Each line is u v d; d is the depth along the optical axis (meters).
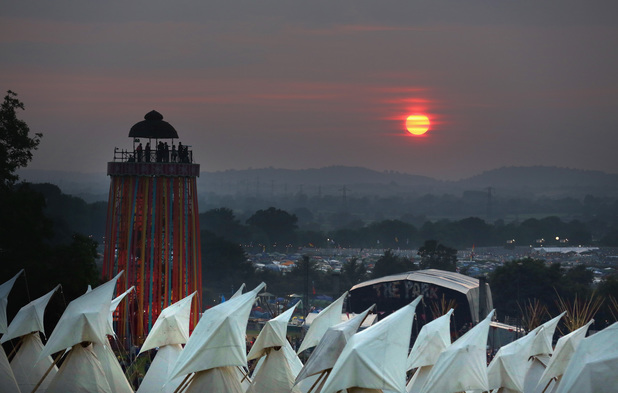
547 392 187.62
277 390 179.12
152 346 196.62
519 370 177.88
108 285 180.75
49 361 196.62
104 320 176.50
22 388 192.12
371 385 138.75
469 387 158.38
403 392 139.12
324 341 151.88
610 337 126.25
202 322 168.88
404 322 144.00
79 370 174.75
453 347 161.50
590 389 122.69
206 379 165.12
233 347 165.88
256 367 192.50
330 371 149.12
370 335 142.25
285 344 185.88
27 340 196.62
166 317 198.38
